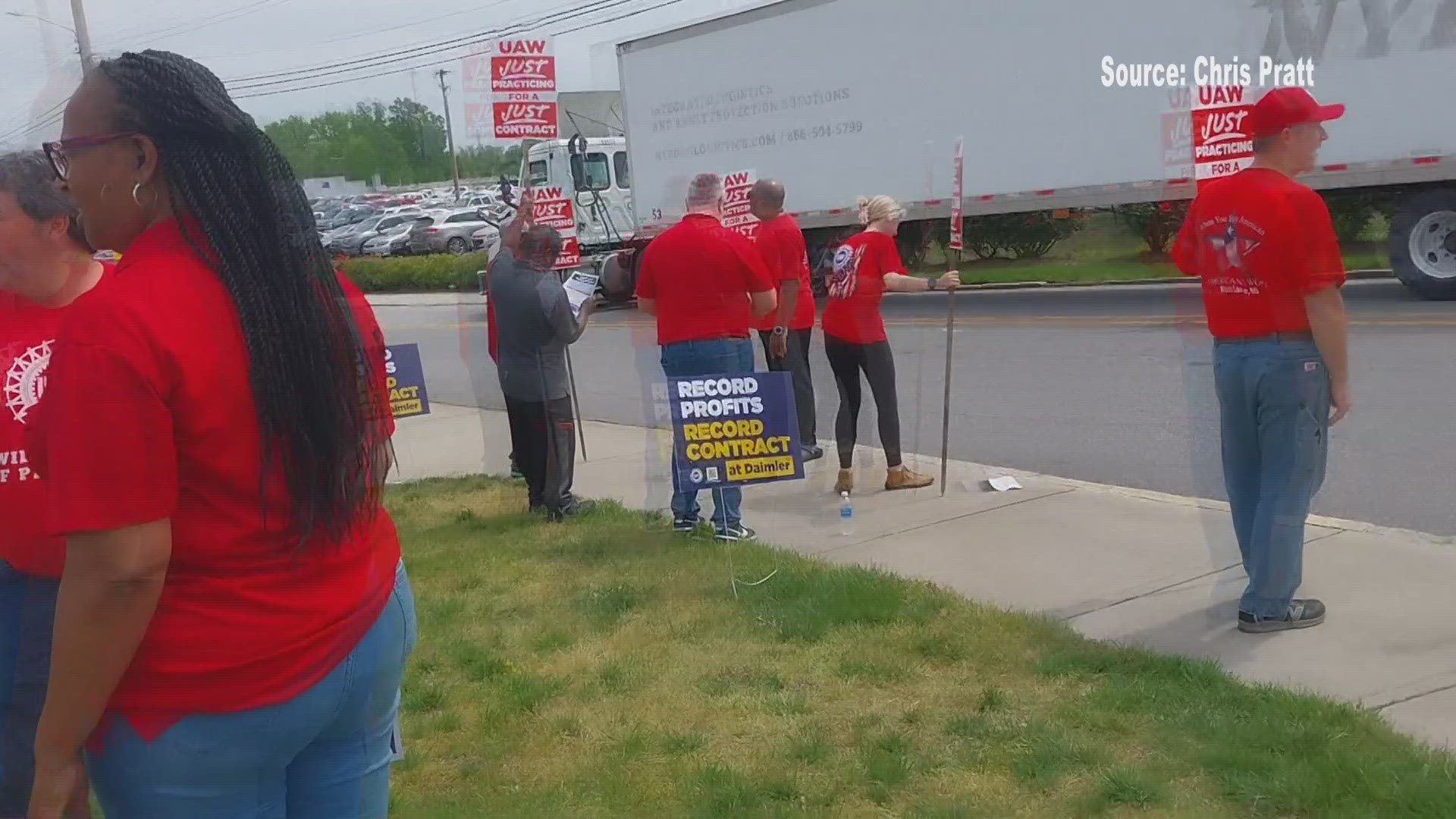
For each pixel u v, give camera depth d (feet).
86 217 6.24
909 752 12.29
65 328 5.61
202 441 5.76
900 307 51.19
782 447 19.08
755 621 16.38
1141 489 22.75
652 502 23.75
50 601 8.05
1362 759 11.25
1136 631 15.26
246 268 5.96
